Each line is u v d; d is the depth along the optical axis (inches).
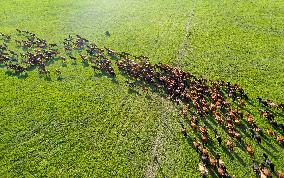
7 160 1435.8
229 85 1754.4
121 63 1953.7
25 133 1565.0
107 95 1771.7
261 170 1296.8
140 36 2330.2
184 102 1680.6
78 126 1585.9
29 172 1379.2
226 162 1359.5
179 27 2425.0
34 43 2272.4
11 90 1851.6
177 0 2874.0
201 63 2003.0
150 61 2033.7
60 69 1999.3
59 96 1782.7
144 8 2763.3
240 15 2544.3
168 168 1360.7
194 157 1393.9
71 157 1433.3
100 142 1494.8
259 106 1647.4
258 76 1872.5
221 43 2196.1
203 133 1469.0
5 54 2144.4
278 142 1433.3
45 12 2751.0
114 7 2810.0
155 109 1662.2
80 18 2632.9
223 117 1562.5
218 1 2797.7
